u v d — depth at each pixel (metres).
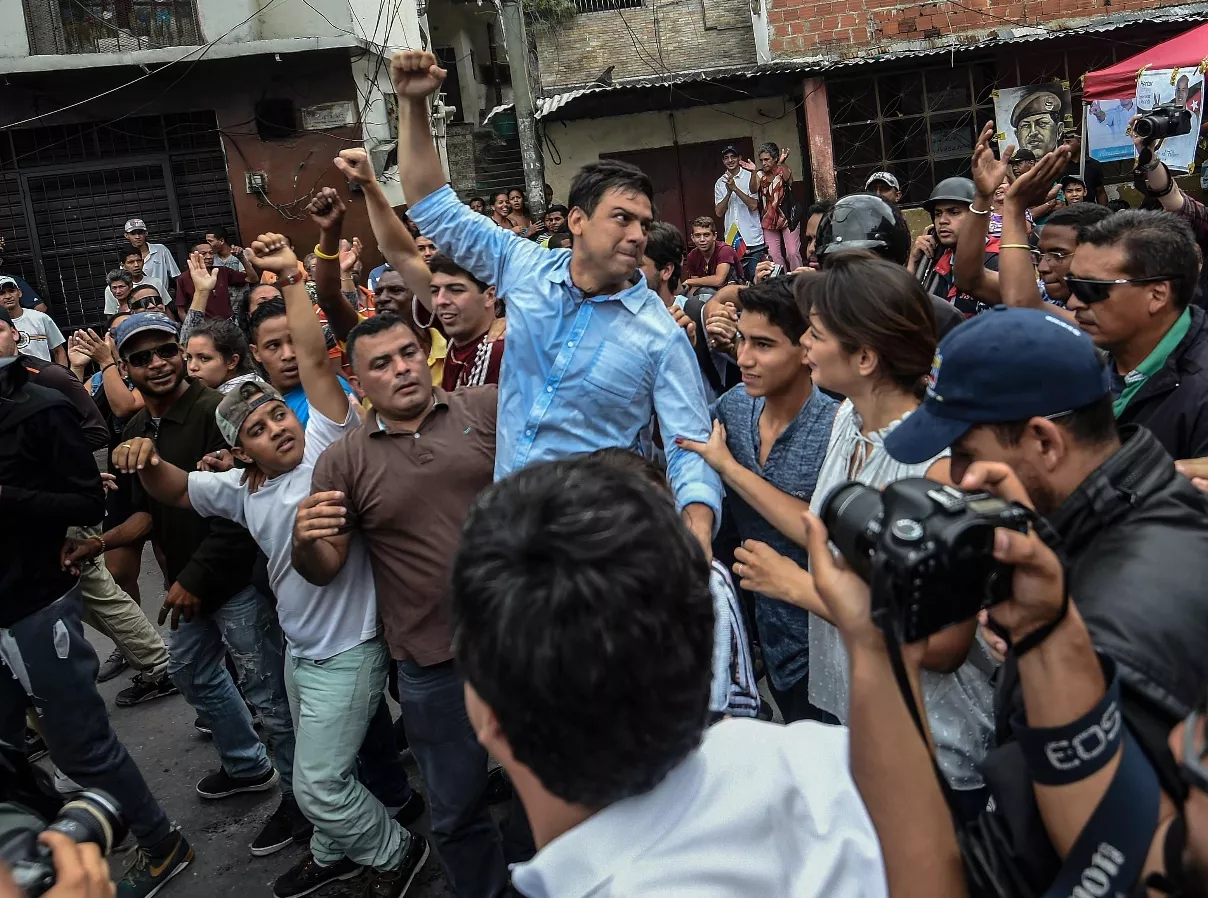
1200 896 0.95
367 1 13.62
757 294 2.82
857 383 2.15
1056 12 13.01
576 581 0.98
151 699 5.09
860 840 1.08
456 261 3.02
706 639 1.05
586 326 2.71
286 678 3.35
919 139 13.45
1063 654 1.07
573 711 0.97
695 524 2.51
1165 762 1.14
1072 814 1.07
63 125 12.95
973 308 4.15
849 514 1.12
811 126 13.39
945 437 1.54
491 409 3.07
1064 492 1.50
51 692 3.29
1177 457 2.60
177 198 13.29
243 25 12.84
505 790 3.82
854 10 13.14
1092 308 2.64
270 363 4.00
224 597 3.70
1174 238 2.57
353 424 3.57
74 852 1.25
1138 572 1.33
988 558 1.02
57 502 3.22
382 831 3.24
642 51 15.87
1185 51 9.67
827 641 2.28
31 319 8.42
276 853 3.70
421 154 2.90
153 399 4.10
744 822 1.05
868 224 3.21
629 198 2.60
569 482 1.07
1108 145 10.21
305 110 13.24
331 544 2.94
